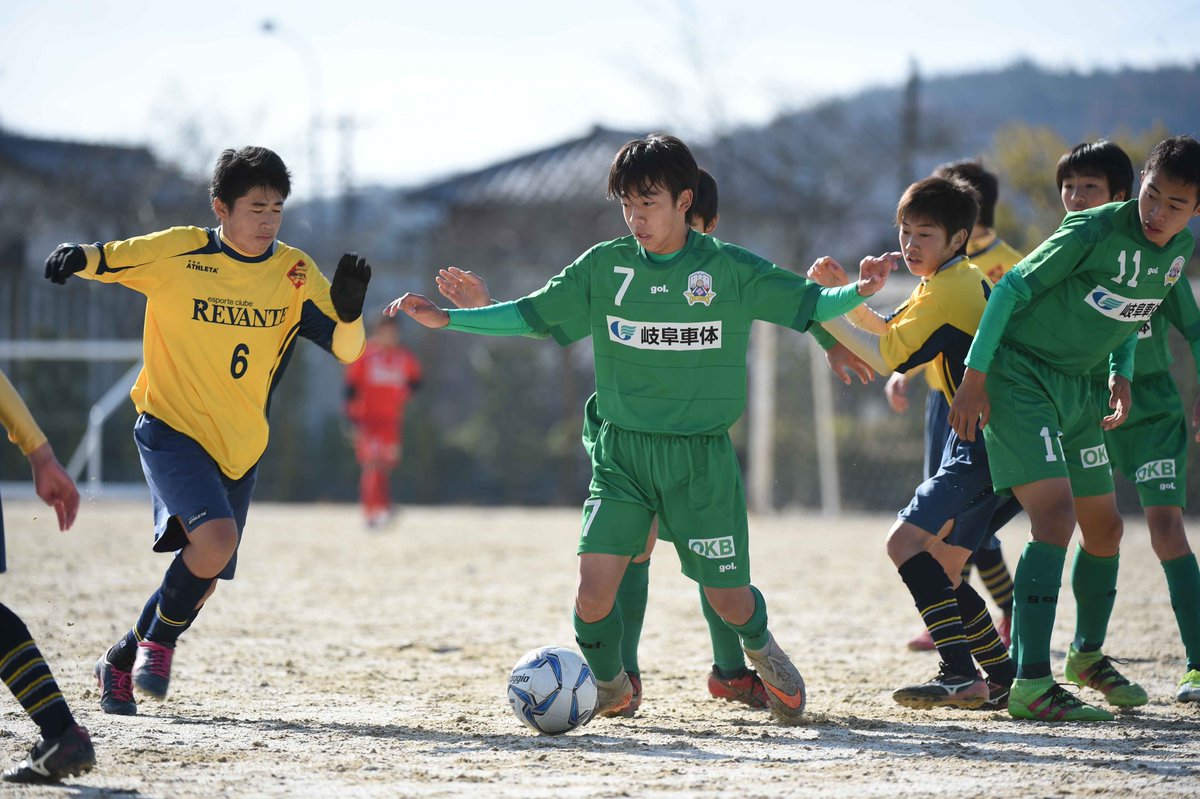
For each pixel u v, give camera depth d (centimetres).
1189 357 5531
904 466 6575
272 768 1448
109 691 1794
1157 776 1429
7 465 6488
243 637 2578
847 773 1438
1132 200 1789
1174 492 1955
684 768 1461
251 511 6794
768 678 1745
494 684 2108
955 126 10688
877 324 1842
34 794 1312
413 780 1391
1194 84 8181
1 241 9650
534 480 9625
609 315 1702
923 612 1805
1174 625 2727
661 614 3016
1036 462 1767
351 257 1750
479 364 9925
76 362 6781
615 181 1667
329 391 10588
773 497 6644
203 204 9956
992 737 1659
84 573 3538
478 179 12256
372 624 2803
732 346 1675
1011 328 1838
